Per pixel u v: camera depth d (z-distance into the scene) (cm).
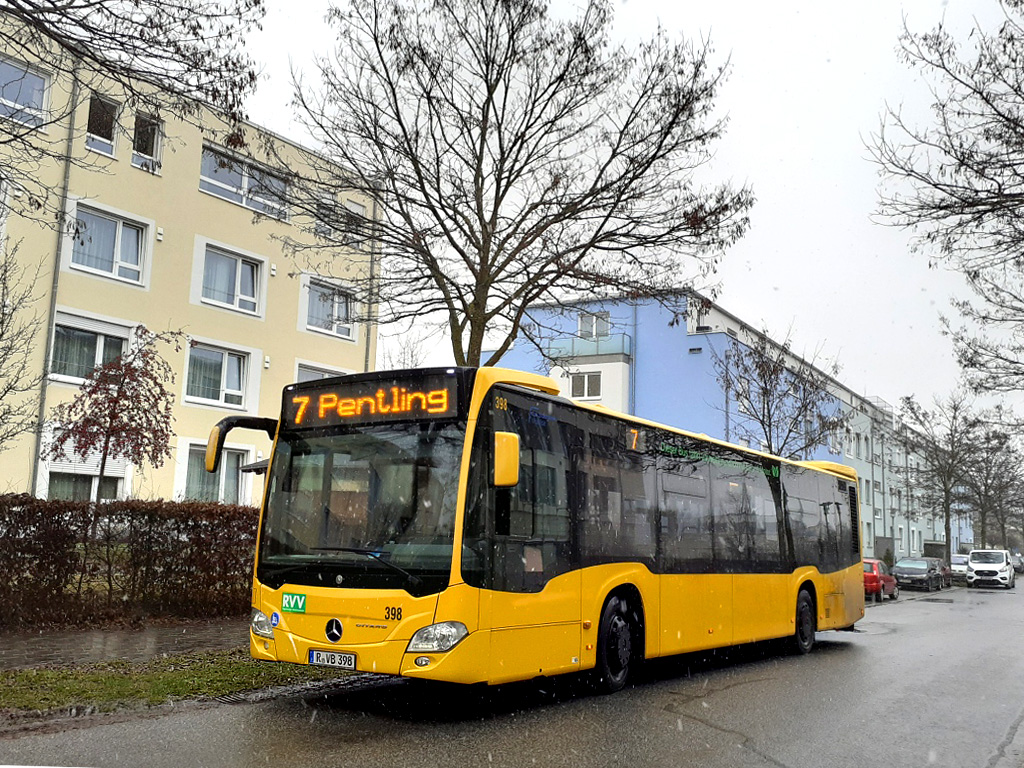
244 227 2681
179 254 2491
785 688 972
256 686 854
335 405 809
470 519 729
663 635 988
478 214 1310
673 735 704
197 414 2512
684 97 1272
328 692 856
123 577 1227
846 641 1563
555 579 816
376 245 1459
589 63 1281
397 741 659
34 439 2109
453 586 708
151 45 790
